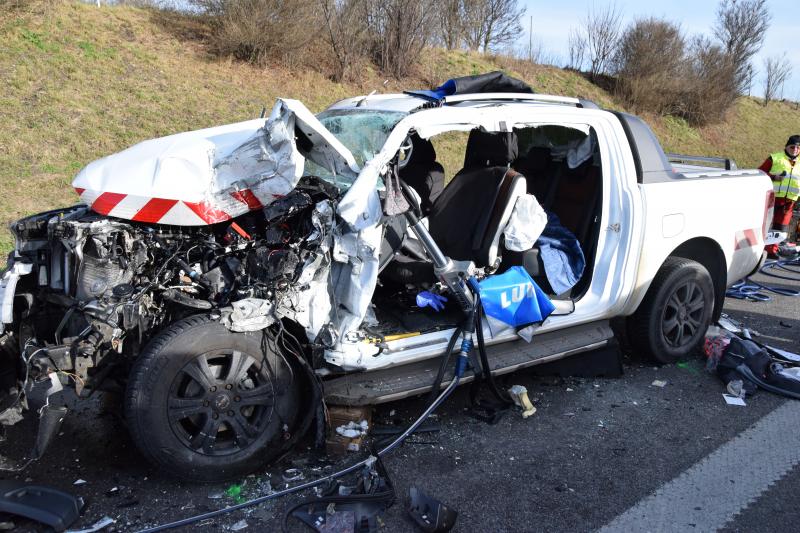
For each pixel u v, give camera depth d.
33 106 9.41
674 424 3.90
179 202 3.12
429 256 3.46
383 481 3.11
